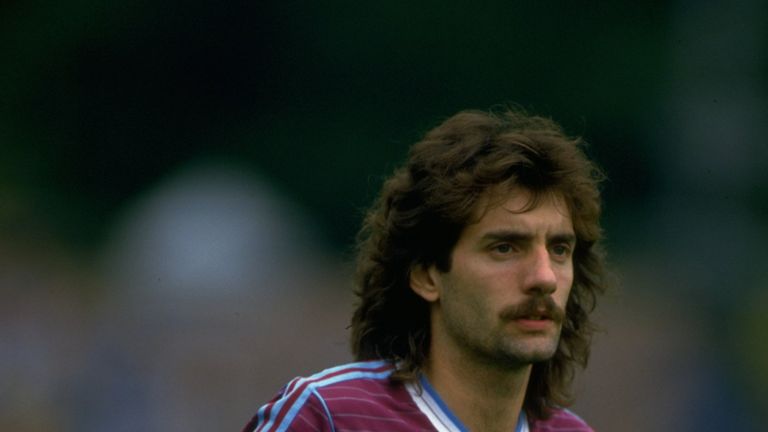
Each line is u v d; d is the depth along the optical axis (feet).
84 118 241.76
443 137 34.53
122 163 243.60
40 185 231.71
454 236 33.55
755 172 205.16
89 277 160.66
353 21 246.27
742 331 120.26
